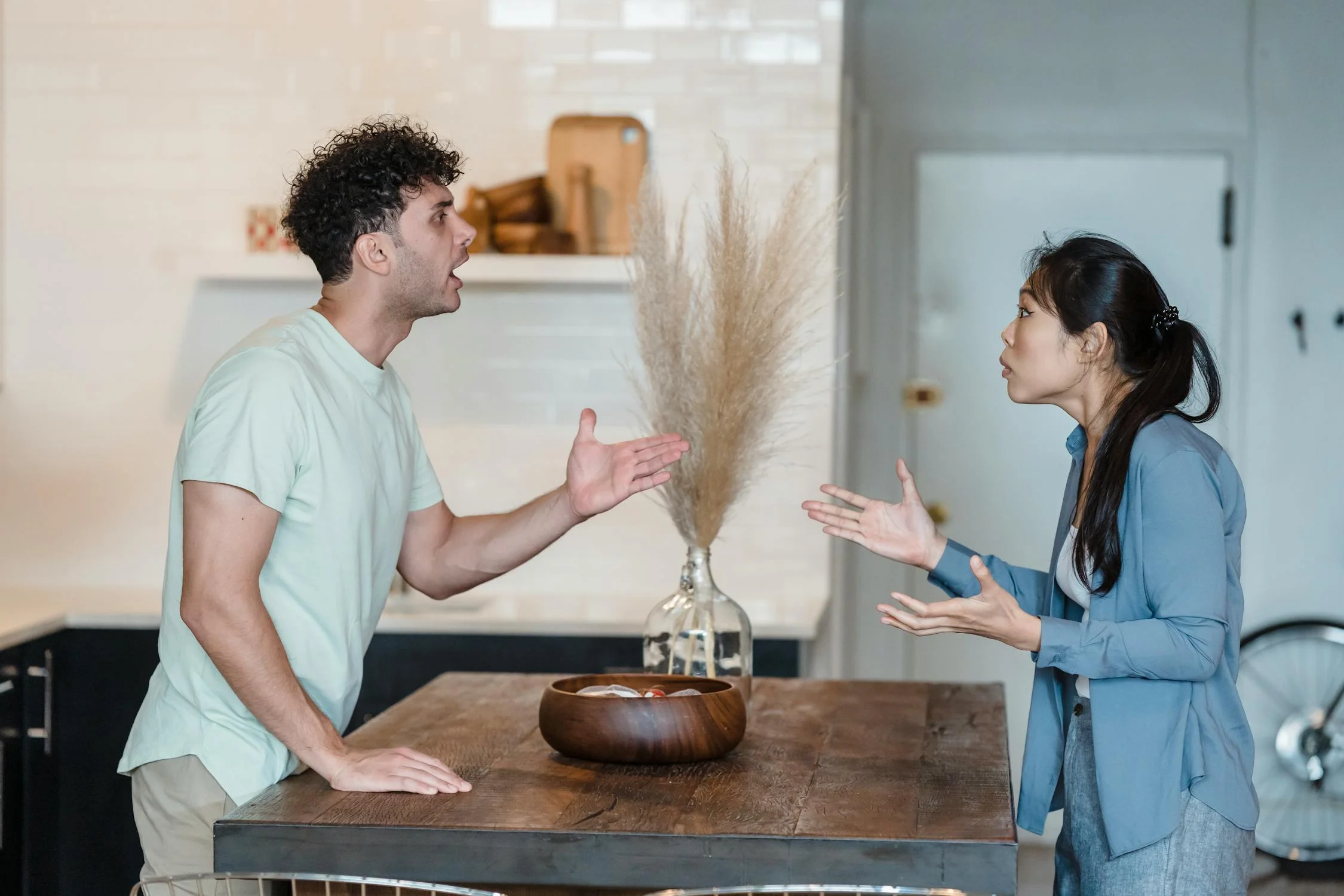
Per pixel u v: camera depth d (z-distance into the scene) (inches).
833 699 105.3
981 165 204.1
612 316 162.6
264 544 79.1
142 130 165.0
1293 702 200.7
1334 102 197.9
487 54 161.6
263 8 163.5
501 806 74.1
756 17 159.3
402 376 164.6
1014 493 204.5
